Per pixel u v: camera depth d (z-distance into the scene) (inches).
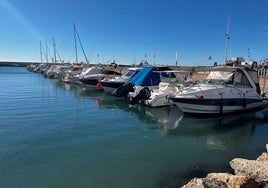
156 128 512.7
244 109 615.8
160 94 686.5
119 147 397.4
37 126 508.4
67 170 311.0
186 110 573.0
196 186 231.0
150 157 359.6
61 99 885.2
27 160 337.4
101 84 966.4
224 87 583.8
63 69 1777.8
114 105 766.5
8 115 607.2
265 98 737.6
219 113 578.6
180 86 706.8
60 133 463.5
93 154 365.1
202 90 562.3
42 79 1855.3
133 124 541.0
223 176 257.6
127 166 327.0
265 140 448.1
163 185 279.4
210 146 412.8
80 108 715.4
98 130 490.3
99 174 303.1
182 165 334.0
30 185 274.7
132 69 969.5
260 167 269.4
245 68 635.5
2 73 2728.8
